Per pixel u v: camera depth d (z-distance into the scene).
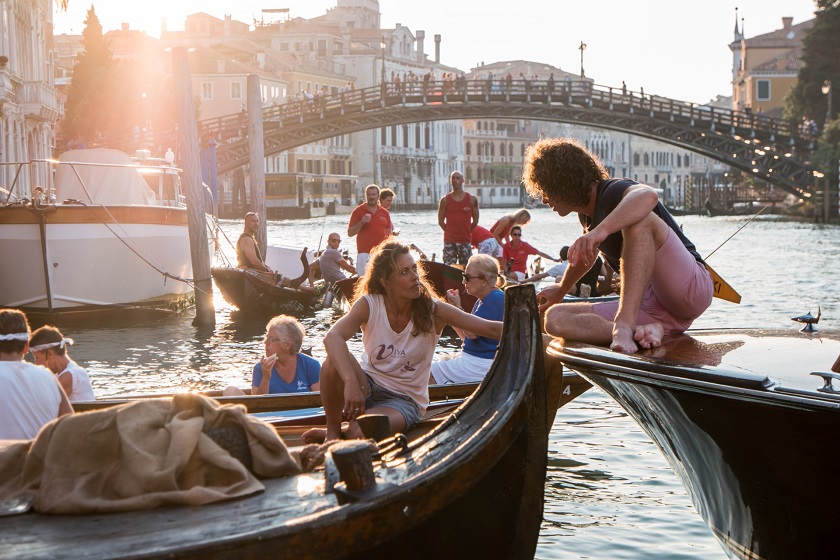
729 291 5.61
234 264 29.72
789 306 19.73
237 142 56.19
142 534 3.10
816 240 42.72
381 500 3.41
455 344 15.02
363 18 122.62
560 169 5.11
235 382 12.21
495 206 130.88
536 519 4.42
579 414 9.75
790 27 100.75
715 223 65.81
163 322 18.23
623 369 4.61
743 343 5.08
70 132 56.97
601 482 7.57
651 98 57.12
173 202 23.31
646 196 4.84
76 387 7.21
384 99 57.12
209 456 3.42
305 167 96.81
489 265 8.37
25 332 5.52
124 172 19.72
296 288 19.55
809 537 4.50
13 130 38.50
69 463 3.37
